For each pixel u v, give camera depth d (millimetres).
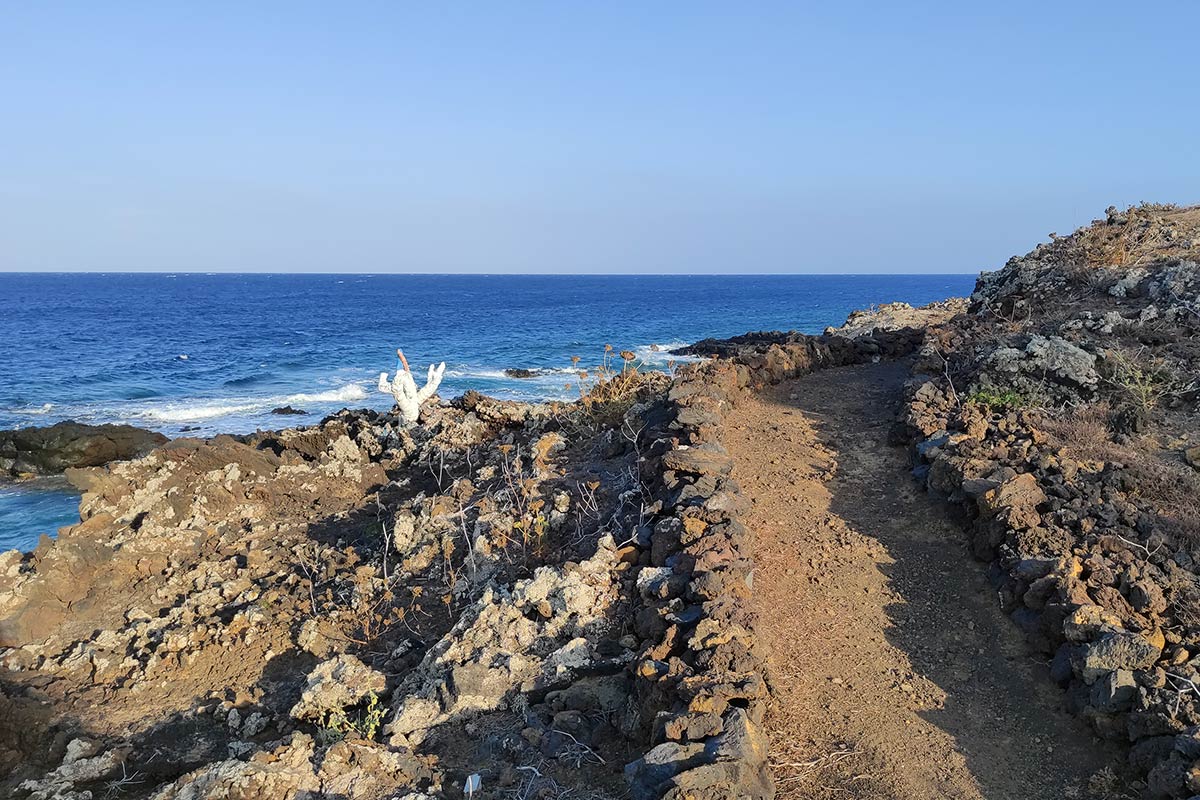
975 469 6812
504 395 26312
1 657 7109
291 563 8336
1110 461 6918
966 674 5133
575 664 5238
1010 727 4680
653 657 4848
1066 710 4738
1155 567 5398
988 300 13859
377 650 6434
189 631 7027
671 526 6133
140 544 8578
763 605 5711
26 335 49281
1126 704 4359
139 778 5527
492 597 6137
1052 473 6695
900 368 11398
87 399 28109
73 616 7730
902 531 6785
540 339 45594
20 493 17297
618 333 48406
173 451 10500
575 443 9742
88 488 9641
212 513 9656
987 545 6156
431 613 6711
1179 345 8992
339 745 4828
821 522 6926
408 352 40312
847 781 4270
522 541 7113
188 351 41656
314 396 28594
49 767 5734
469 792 4410
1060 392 8508
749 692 4309
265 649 6730
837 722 4699
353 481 10578
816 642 5402
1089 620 4828
